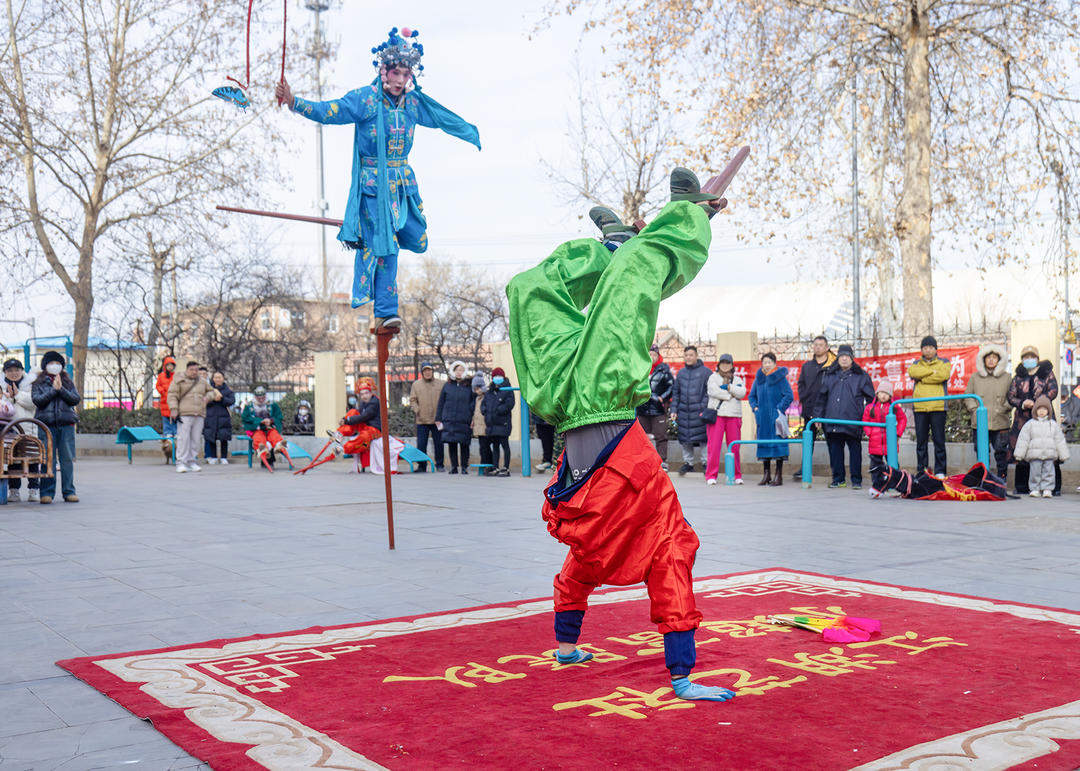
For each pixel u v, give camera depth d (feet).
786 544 24.27
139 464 63.05
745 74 60.03
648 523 11.76
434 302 140.15
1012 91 56.39
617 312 11.84
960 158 61.46
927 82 56.90
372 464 51.62
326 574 20.70
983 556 22.27
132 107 84.38
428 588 19.06
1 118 82.43
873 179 80.28
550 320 12.60
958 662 13.15
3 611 17.16
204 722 10.82
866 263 76.59
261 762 9.55
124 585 19.60
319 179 153.17
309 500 37.09
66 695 12.12
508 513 32.01
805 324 117.19
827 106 61.36
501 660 13.47
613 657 13.61
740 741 10.03
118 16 84.12
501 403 48.73
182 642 14.85
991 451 39.34
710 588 18.51
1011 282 107.45
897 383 45.37
